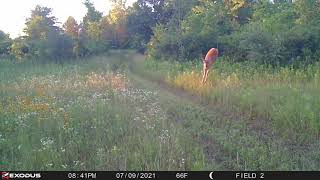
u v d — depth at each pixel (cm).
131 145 886
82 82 1778
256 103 1206
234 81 1546
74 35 3641
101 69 2248
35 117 1118
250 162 793
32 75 2258
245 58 2231
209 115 1194
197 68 2009
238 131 1008
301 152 859
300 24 2175
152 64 2198
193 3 3011
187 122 1113
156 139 905
